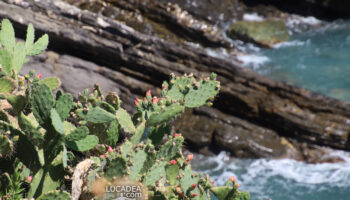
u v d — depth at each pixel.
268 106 14.73
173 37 19.89
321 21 23.33
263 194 12.48
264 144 14.16
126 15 19.52
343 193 12.44
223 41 20.22
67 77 13.09
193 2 21.34
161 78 14.66
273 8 23.25
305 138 14.59
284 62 19.69
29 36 4.36
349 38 21.78
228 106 14.95
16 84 3.84
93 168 3.33
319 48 20.84
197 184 3.69
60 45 13.80
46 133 3.39
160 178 3.65
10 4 13.31
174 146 3.59
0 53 3.92
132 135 3.75
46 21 13.59
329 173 13.40
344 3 23.44
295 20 22.92
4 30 4.13
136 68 14.57
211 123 14.23
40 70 12.77
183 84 4.13
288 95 15.09
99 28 14.34
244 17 22.19
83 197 3.30
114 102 3.87
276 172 13.39
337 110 15.04
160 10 19.97
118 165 3.22
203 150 13.96
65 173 3.47
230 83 15.01
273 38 21.00
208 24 21.03
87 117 3.61
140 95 14.22
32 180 3.40
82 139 3.52
